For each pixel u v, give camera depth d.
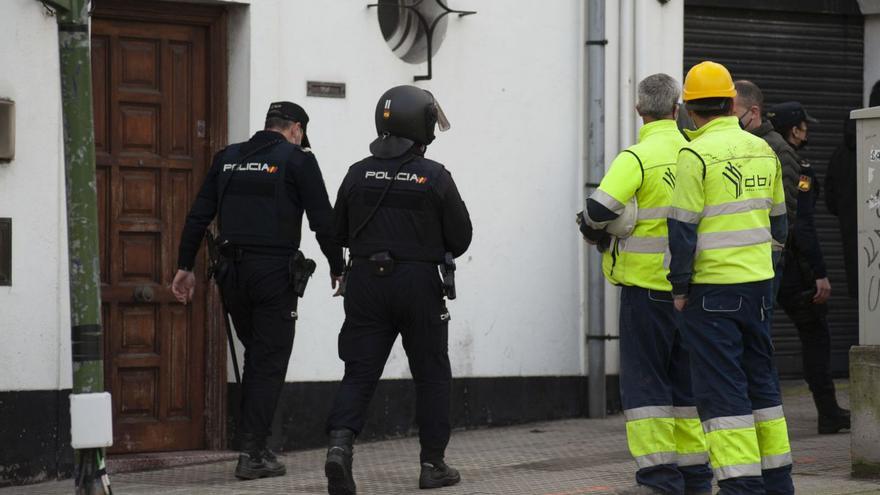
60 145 31.84
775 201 26.91
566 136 41.41
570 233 41.50
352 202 29.31
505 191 40.22
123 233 34.56
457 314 39.22
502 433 38.97
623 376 27.64
